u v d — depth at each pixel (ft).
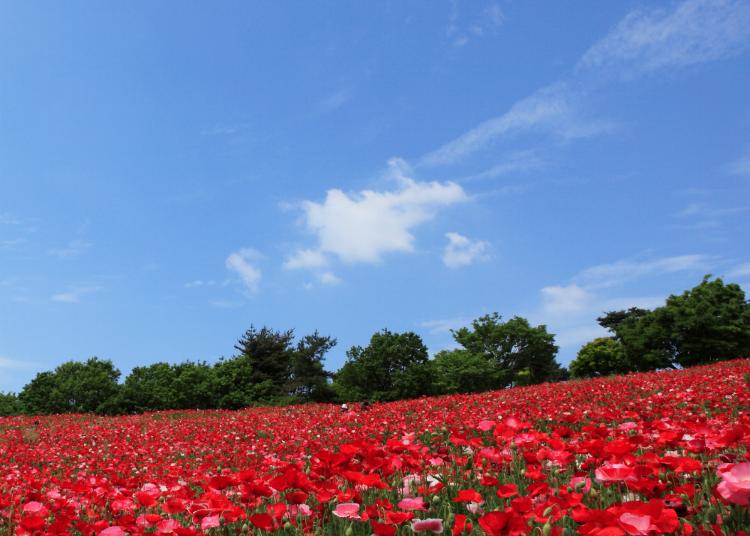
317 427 44.88
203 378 109.40
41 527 12.27
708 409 27.30
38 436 55.67
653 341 120.26
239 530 11.87
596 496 11.19
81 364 116.06
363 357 106.32
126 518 11.94
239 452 35.19
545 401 40.93
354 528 11.19
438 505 12.12
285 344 139.33
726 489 8.24
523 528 7.65
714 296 117.70
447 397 56.44
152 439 48.19
